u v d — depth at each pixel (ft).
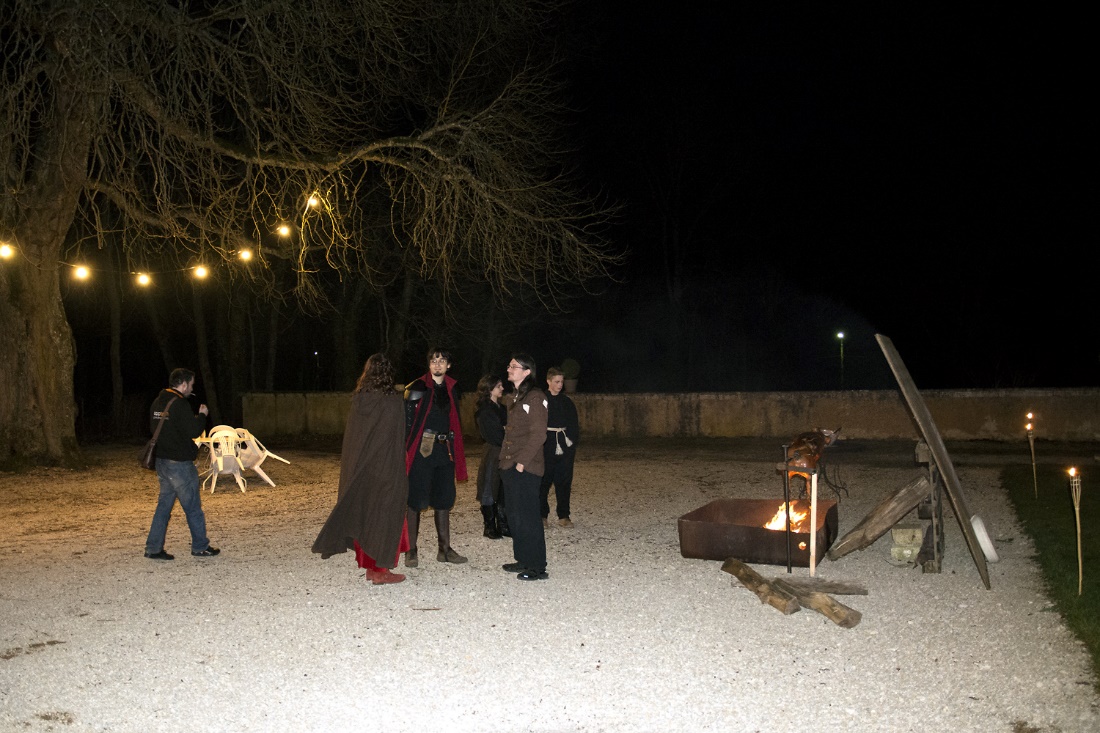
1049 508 33.76
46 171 49.16
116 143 44.80
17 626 20.74
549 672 17.35
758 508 29.19
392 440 24.09
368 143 50.14
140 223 51.01
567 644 19.01
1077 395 60.08
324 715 15.52
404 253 82.94
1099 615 19.90
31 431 51.31
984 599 21.93
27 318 50.93
